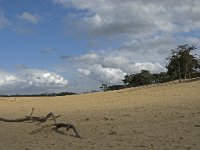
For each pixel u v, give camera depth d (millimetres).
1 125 24203
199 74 86750
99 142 16031
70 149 14695
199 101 33469
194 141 14883
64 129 20203
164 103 34719
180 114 24797
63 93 79312
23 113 36562
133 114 27266
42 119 25156
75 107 41062
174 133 17250
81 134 18781
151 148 14078
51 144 16062
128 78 119188
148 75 117938
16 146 15969
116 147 14641
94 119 25688
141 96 49656
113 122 23219
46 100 59500
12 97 74688
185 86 56031
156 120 22703
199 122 20266
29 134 19422
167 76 106125
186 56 79000
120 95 55844
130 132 18516
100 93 67125
